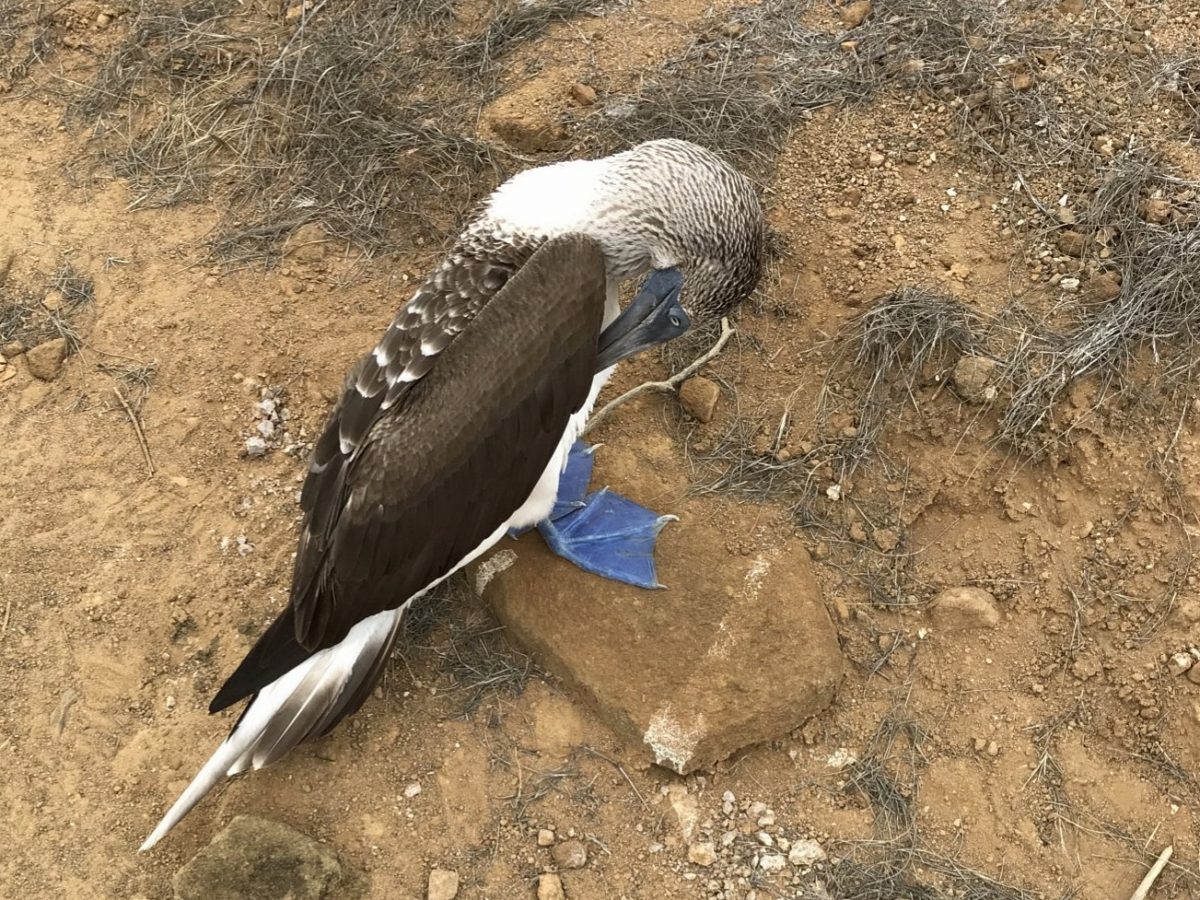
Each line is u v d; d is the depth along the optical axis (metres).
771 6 1.30
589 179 0.89
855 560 0.98
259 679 0.81
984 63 1.17
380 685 0.92
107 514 1.01
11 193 1.24
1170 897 0.83
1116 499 0.95
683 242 0.89
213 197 1.22
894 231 1.10
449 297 0.85
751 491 1.01
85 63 1.36
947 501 0.99
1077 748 0.89
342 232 1.18
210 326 1.12
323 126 1.23
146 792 0.87
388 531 0.80
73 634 0.95
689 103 1.20
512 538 0.97
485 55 1.28
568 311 0.82
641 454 1.04
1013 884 0.83
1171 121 1.11
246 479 1.04
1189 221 1.03
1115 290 1.01
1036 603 0.94
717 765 0.89
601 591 0.93
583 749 0.89
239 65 1.32
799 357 1.07
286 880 0.80
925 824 0.86
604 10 1.33
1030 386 0.97
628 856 0.85
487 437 0.80
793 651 0.90
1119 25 1.19
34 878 0.84
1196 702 0.88
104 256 1.18
